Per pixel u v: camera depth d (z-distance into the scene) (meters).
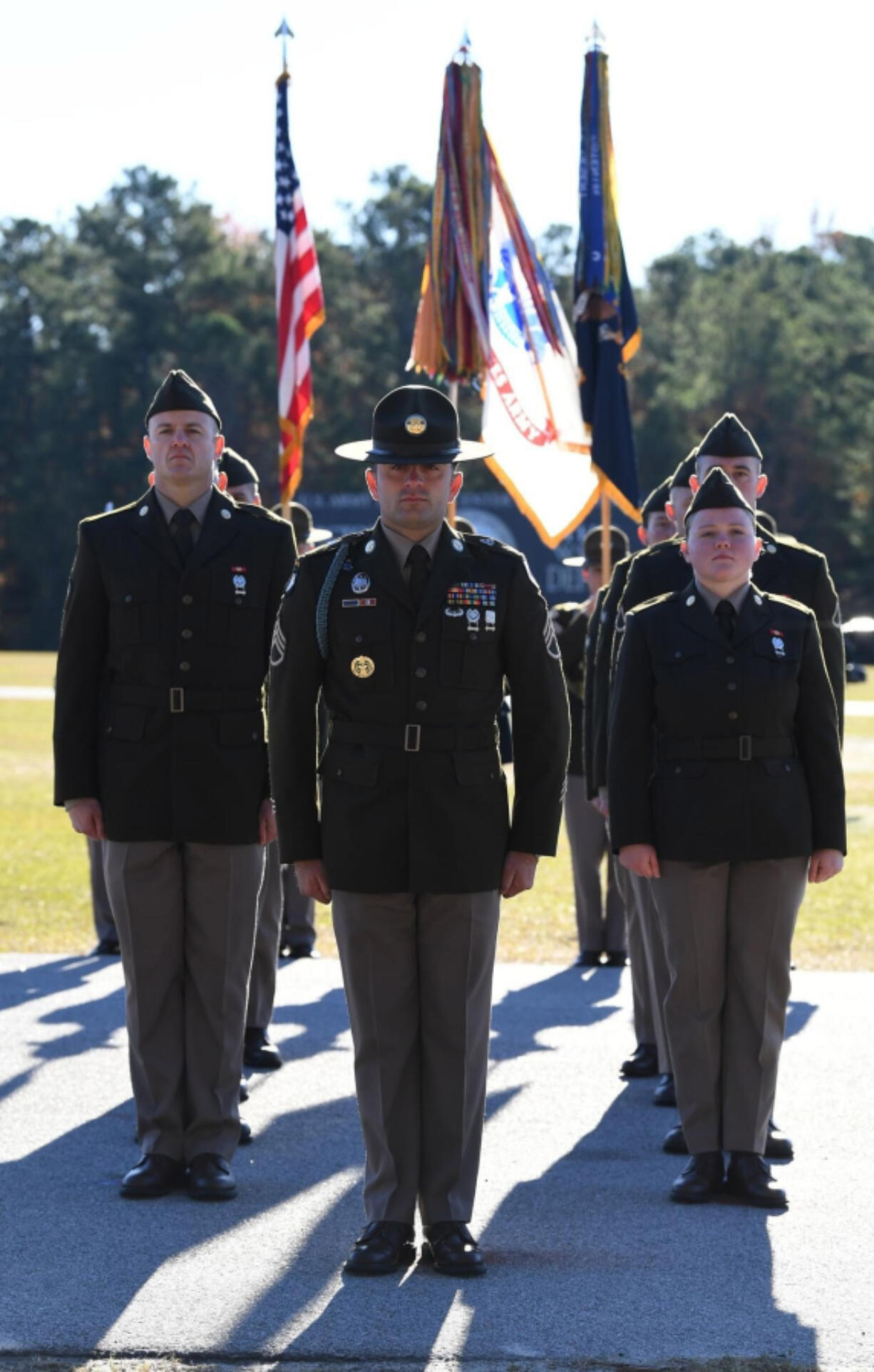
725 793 4.96
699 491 5.10
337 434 74.81
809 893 11.48
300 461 10.34
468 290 10.11
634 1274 4.39
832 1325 4.04
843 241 89.88
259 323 78.75
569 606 9.37
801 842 4.98
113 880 5.18
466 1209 4.48
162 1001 5.16
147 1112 5.16
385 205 81.31
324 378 75.00
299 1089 6.32
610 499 9.85
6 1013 7.50
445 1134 4.49
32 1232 4.70
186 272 81.38
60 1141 5.61
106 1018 7.41
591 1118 5.93
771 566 5.62
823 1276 4.38
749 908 5.00
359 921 4.48
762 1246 4.61
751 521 5.05
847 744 24.19
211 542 5.21
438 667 4.45
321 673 4.58
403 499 4.45
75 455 75.69
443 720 4.46
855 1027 7.20
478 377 10.29
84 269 80.75
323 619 4.51
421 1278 4.36
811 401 71.06
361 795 4.44
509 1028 7.34
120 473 75.50
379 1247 4.40
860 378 72.94
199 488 5.23
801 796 5.01
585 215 9.98
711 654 5.02
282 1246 4.60
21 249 83.25
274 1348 3.90
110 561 5.17
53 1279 4.34
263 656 5.26
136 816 5.11
